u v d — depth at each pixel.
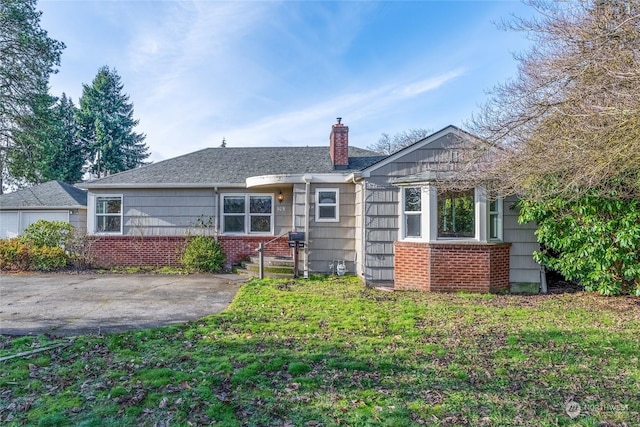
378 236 9.41
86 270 12.12
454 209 8.80
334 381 3.68
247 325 5.66
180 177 12.97
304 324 5.73
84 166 35.66
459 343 4.86
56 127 23.41
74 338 4.97
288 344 4.77
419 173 9.16
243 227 12.85
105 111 36.19
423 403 3.25
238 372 3.84
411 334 5.24
